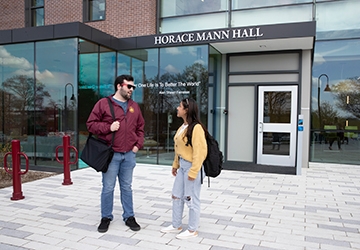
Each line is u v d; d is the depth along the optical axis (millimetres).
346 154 10234
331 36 10188
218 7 10250
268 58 9812
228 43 8844
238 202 5641
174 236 4055
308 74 9469
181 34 9094
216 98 9922
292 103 9617
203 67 9039
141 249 3676
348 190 6613
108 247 3727
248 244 3830
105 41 9367
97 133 4141
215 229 4312
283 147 9711
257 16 9992
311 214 5004
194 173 3781
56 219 4680
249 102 10086
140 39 9641
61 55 8664
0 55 9547
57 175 7977
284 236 4086
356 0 9906
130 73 10023
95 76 9188
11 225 4430
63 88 8695
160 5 10883
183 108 3977
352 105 10180
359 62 10039
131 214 4355
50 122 8945
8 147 9195
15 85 9406
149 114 9820
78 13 11602
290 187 6848
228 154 10375
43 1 12562
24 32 8992
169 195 6074
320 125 10492
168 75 9508
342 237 4070
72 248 3701
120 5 10859
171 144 9531
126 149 4227
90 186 6754
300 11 9820
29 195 6012
